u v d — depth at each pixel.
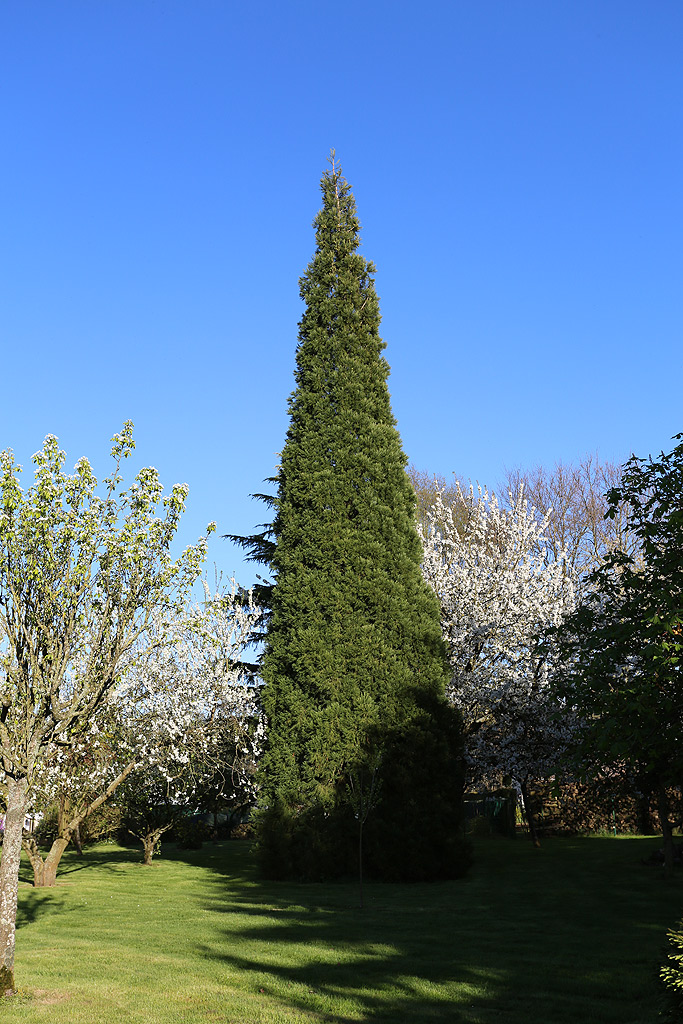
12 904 7.89
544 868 17.27
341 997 7.70
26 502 8.24
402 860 16.25
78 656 8.76
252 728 20.61
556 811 24.50
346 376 19.31
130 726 17.88
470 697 20.44
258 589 25.25
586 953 9.48
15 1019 6.86
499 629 20.89
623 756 9.57
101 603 8.80
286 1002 7.52
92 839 24.19
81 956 9.31
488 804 26.31
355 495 18.50
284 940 10.39
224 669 19.64
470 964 9.03
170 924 11.64
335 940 10.38
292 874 16.95
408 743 16.89
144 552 8.90
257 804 17.89
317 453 18.84
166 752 18.62
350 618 17.66
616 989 7.90
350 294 20.11
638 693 8.88
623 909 12.44
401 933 10.84
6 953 7.76
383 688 17.28
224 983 8.16
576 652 11.10
